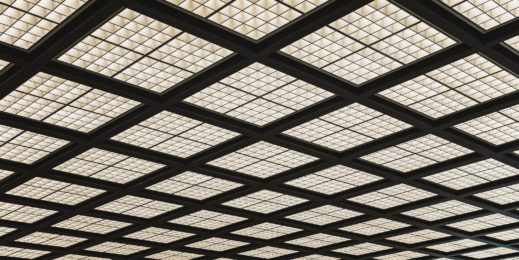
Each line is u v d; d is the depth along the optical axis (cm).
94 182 2664
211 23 1641
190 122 2219
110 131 2208
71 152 2339
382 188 2912
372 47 1795
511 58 1833
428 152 2553
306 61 1866
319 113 2164
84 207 2948
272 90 2030
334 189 2953
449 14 1638
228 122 2212
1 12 1557
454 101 2130
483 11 1631
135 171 2620
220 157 2528
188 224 3372
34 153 2375
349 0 1552
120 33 1667
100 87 1903
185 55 1800
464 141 2403
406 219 3378
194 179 2745
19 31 1638
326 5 1587
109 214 3098
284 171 2719
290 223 3394
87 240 3494
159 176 2644
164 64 1841
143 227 3303
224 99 2078
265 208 3183
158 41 1719
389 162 2655
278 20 1647
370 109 2172
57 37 1656
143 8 1534
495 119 2259
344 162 2589
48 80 1878
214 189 2881
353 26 1689
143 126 2233
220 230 3469
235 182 2781
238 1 1564
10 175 2547
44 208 2916
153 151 2441
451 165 2642
